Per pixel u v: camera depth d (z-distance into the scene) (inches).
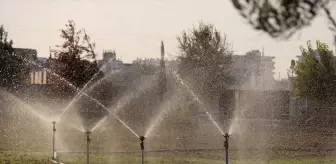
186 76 1851.6
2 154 767.1
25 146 904.3
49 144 941.2
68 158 715.4
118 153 798.5
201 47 1845.5
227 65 1868.8
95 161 684.7
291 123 1689.2
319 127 1560.0
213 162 712.4
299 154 849.5
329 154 861.8
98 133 1216.2
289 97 1911.9
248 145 997.2
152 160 719.1
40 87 1819.6
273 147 955.3
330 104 1665.8
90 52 1729.8
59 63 1700.3
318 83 1653.5
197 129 1412.4
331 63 1644.9
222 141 1088.2
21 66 1947.6
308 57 1668.3
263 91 2001.7
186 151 854.5
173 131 1334.9
